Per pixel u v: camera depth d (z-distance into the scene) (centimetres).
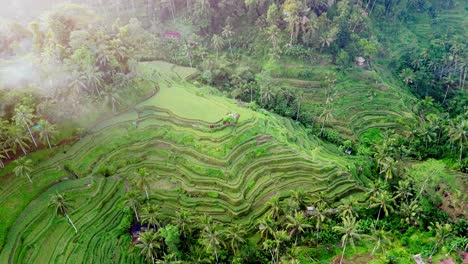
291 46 9781
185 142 6812
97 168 6375
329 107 8081
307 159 6688
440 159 7612
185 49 10031
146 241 4800
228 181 6209
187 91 8525
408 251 5406
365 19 10488
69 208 5559
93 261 5053
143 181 5469
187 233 5294
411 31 12169
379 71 10375
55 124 6431
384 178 6869
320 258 5300
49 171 6191
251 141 6862
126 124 7256
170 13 11256
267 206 5875
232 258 5094
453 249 5378
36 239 5209
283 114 8769
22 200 5653
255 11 10512
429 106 9294
